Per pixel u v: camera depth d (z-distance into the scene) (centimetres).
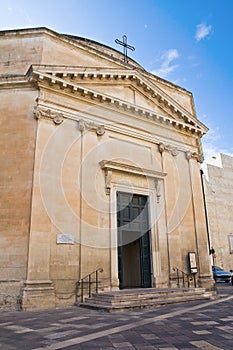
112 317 891
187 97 2189
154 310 1028
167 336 638
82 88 1488
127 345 564
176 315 913
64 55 1588
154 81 2005
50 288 1155
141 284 1560
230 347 546
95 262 1334
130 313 967
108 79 1647
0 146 1326
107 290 1331
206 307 1091
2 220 1220
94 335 654
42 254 1185
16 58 1517
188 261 1694
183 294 1290
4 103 1395
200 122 2000
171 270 1602
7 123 1360
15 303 1110
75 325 770
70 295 1224
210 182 4238
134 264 1691
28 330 716
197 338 618
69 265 1258
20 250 1180
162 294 1248
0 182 1270
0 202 1243
